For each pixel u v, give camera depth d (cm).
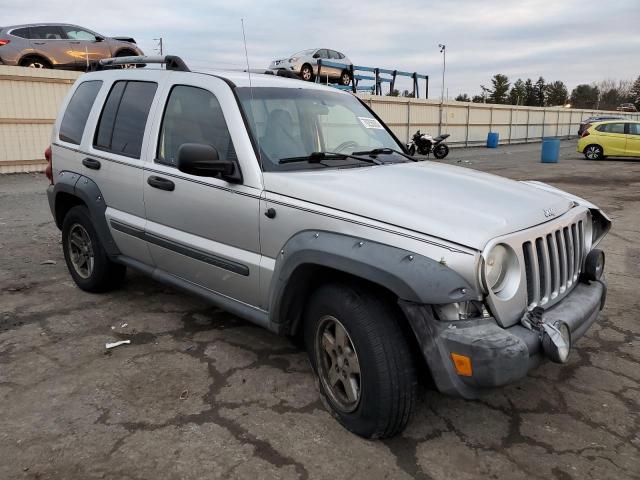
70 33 1496
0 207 892
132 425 284
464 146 3194
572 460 263
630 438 281
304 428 283
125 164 399
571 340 268
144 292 484
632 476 252
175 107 374
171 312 438
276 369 346
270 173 310
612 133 2106
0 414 292
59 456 258
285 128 345
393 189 287
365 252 252
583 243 320
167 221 371
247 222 315
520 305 250
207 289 361
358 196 274
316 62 2253
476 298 234
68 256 486
